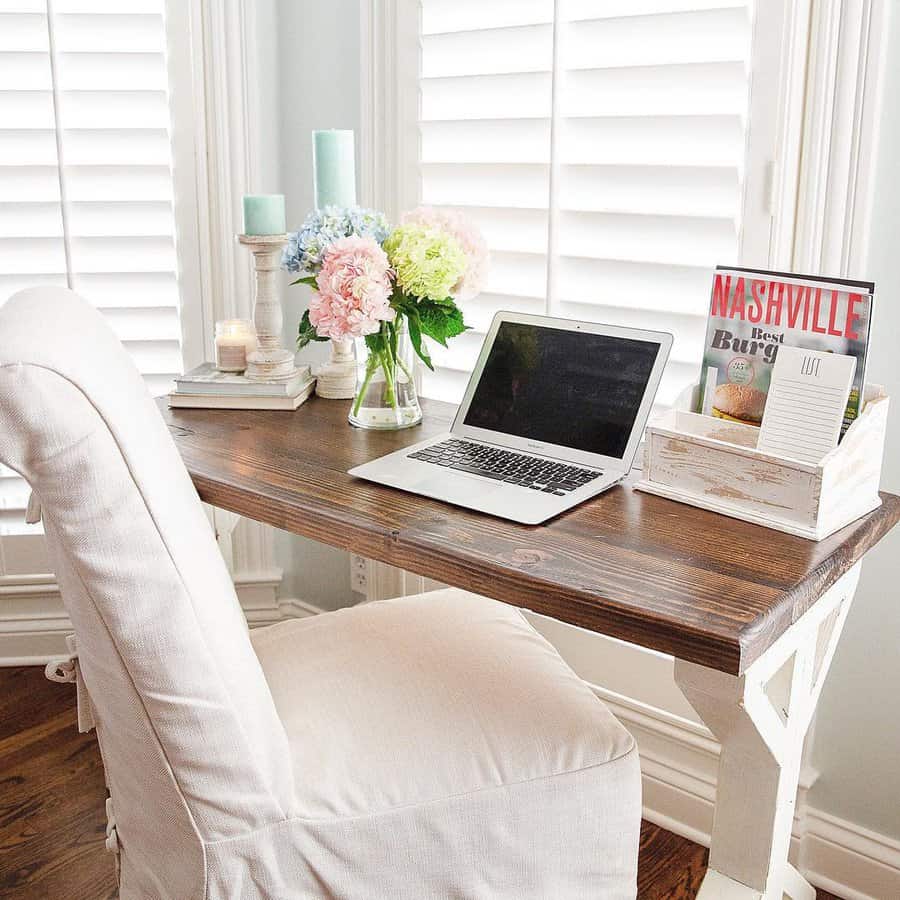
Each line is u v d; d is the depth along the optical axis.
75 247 2.27
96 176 2.24
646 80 1.68
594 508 1.32
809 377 1.26
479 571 1.17
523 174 1.86
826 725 1.74
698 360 1.71
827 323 1.26
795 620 1.10
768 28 1.53
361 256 1.49
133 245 2.29
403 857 1.17
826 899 1.79
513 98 1.86
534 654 1.43
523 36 1.81
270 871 1.13
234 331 1.88
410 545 1.22
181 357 2.36
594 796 1.23
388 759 1.20
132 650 1.02
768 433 1.29
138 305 2.30
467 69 1.91
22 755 2.18
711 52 1.61
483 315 1.97
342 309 1.48
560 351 1.50
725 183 1.63
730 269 1.34
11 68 2.18
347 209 1.62
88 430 0.95
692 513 1.31
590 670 2.01
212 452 1.56
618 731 1.28
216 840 1.10
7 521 2.46
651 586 1.10
